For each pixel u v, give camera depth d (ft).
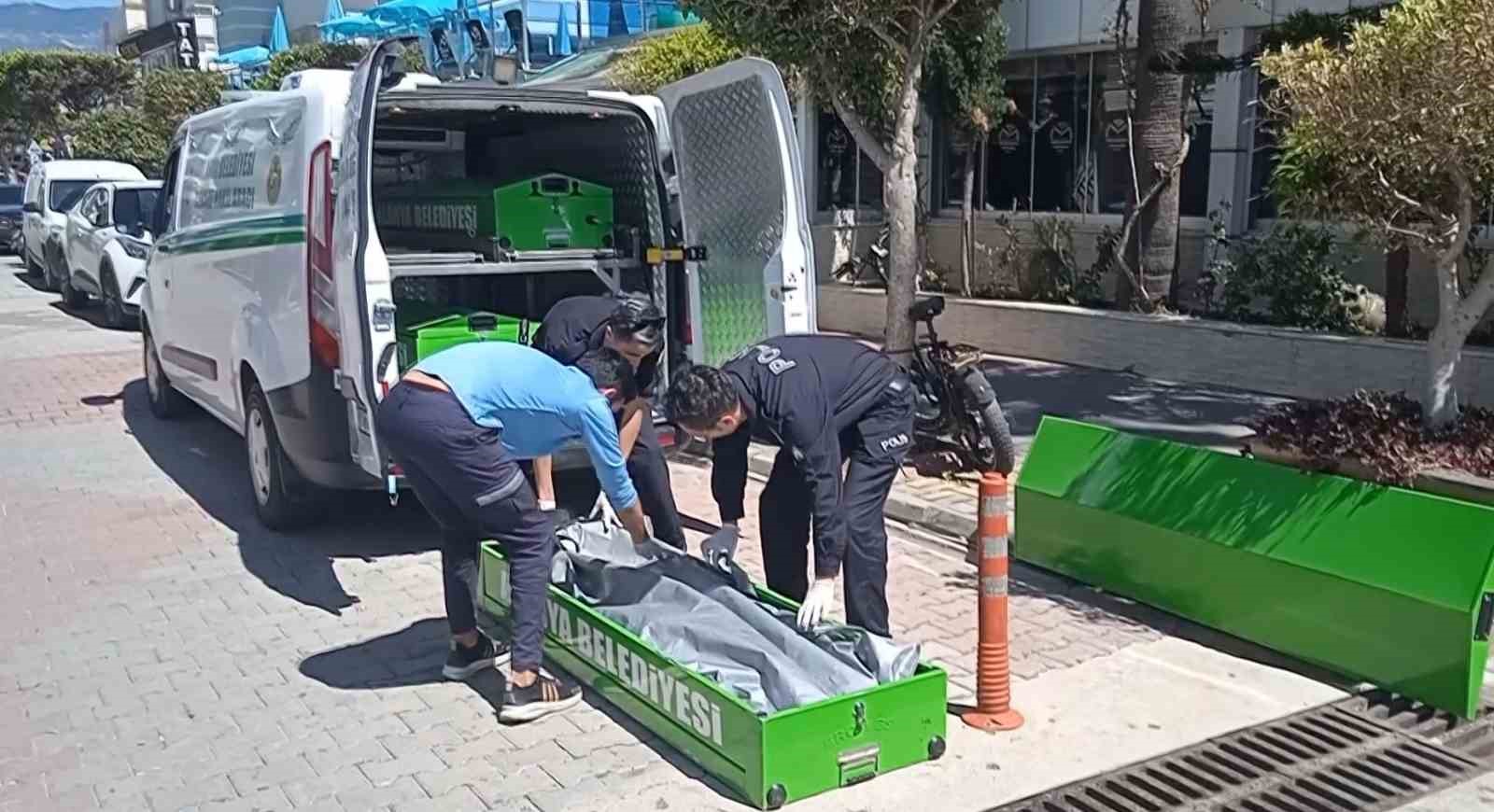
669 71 44.57
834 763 13.06
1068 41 41.68
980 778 13.42
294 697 15.74
